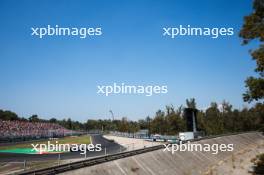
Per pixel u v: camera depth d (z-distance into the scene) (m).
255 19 32.72
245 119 107.94
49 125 102.62
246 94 33.09
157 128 88.56
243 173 43.50
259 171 43.69
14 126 76.06
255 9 33.12
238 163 51.75
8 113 136.75
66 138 80.75
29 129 80.25
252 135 95.88
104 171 27.00
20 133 67.06
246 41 33.06
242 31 33.25
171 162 40.03
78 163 25.25
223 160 54.72
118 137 90.31
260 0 32.62
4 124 73.31
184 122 84.38
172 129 85.75
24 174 19.98
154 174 32.97
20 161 31.02
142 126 114.75
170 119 86.44
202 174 41.53
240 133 89.69
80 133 109.62
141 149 37.00
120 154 32.16
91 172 25.50
